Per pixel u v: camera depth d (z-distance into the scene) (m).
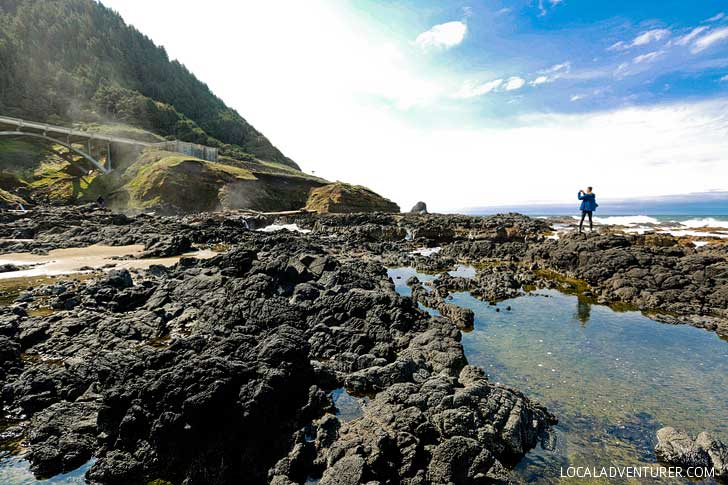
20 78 173.12
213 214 84.06
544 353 17.16
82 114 173.62
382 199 122.19
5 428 10.98
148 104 195.62
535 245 42.44
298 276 23.50
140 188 102.25
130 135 160.00
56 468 9.56
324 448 10.09
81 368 13.21
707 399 13.34
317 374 13.55
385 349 16.02
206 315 18.89
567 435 11.37
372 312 19.09
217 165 117.81
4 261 34.38
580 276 32.22
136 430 10.20
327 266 25.38
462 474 9.28
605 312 23.53
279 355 12.62
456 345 16.33
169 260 35.31
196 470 9.49
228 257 25.64
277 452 10.13
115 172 122.25
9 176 107.06
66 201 100.31
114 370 11.81
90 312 19.06
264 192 114.19
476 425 10.62
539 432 11.40
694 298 24.44
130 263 33.38
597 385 14.29
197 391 10.30
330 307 19.81
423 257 42.03
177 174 104.69
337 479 8.55
